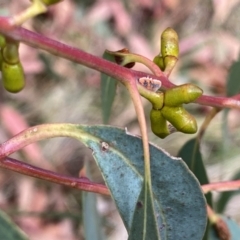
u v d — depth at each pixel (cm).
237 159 71
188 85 21
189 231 22
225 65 83
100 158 22
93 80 79
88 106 78
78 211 67
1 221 21
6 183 68
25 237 21
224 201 36
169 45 24
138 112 21
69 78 79
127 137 22
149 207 21
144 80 21
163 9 88
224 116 37
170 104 22
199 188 22
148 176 21
